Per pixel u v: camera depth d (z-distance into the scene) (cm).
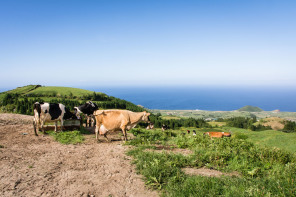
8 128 1340
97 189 550
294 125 11200
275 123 15750
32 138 1102
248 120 18738
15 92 18500
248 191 506
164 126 2645
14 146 919
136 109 18125
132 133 1461
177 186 539
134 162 755
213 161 789
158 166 664
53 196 503
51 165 707
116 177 626
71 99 17775
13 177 584
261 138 2948
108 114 1105
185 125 15575
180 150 1000
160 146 1070
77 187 555
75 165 721
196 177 603
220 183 568
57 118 1229
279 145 2311
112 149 958
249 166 739
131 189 555
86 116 1265
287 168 691
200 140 1183
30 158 764
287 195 502
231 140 1223
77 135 1184
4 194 492
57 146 972
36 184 556
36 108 1175
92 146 1012
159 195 523
